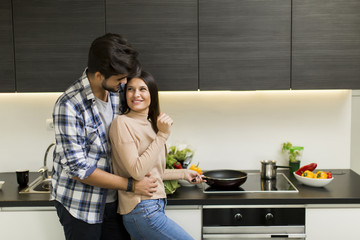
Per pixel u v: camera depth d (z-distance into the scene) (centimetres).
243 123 281
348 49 241
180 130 282
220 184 231
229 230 221
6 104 279
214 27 241
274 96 278
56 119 168
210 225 222
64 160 169
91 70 163
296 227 220
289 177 263
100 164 183
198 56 244
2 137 281
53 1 238
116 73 156
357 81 243
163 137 183
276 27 240
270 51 242
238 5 240
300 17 239
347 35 240
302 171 252
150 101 194
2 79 243
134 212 185
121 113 199
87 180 173
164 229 187
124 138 177
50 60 242
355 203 215
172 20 241
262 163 258
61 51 241
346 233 220
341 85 243
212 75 244
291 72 243
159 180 194
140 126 186
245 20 240
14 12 239
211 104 279
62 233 221
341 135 280
